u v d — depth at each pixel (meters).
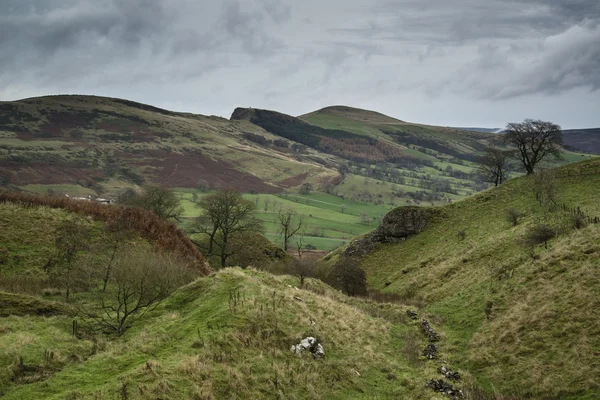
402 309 39.78
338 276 55.25
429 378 22.88
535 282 30.92
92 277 32.81
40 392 14.95
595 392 18.78
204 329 20.09
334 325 26.20
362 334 27.31
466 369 25.20
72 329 22.33
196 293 27.06
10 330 20.45
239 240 74.00
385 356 24.95
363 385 20.55
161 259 30.19
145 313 25.45
